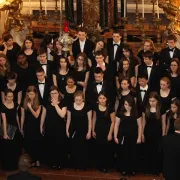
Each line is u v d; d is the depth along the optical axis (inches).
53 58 402.0
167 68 383.2
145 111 349.4
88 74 382.6
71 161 368.5
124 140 354.3
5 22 490.0
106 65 387.2
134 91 364.8
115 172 365.1
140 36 489.1
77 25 487.5
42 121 363.9
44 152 369.1
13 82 373.7
